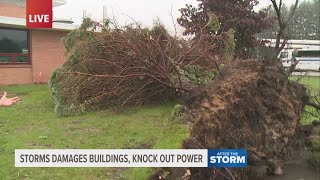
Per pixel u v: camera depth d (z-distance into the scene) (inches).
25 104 436.8
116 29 385.4
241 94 288.8
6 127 330.6
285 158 315.0
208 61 409.7
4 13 661.3
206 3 714.8
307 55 1299.2
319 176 300.4
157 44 363.6
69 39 419.2
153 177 195.5
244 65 337.4
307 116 397.4
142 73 371.2
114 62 376.5
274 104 312.8
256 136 285.9
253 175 280.8
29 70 700.7
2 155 251.6
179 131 228.1
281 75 339.0
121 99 392.5
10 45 673.0
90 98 392.5
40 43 715.4
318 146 350.0
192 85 380.8
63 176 216.7
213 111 259.3
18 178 213.3
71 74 382.0
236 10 705.6
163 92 410.6
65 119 360.5
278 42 364.5
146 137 297.0
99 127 329.4
